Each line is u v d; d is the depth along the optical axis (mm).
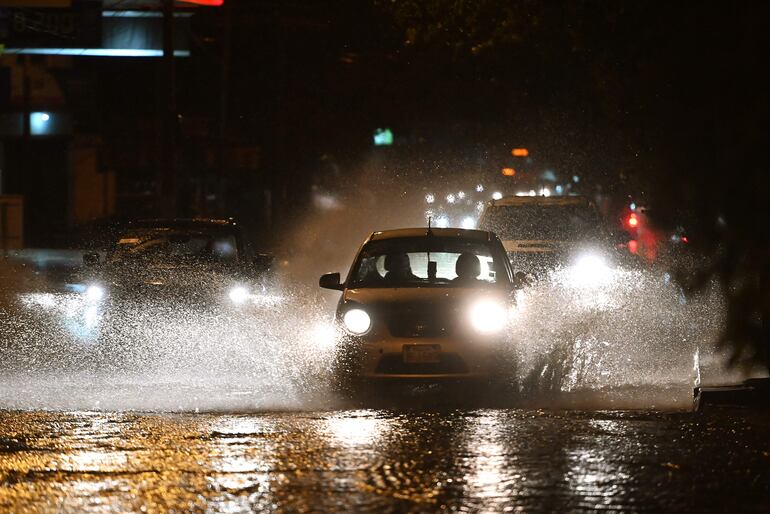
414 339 36094
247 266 50531
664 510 22734
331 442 29078
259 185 160750
